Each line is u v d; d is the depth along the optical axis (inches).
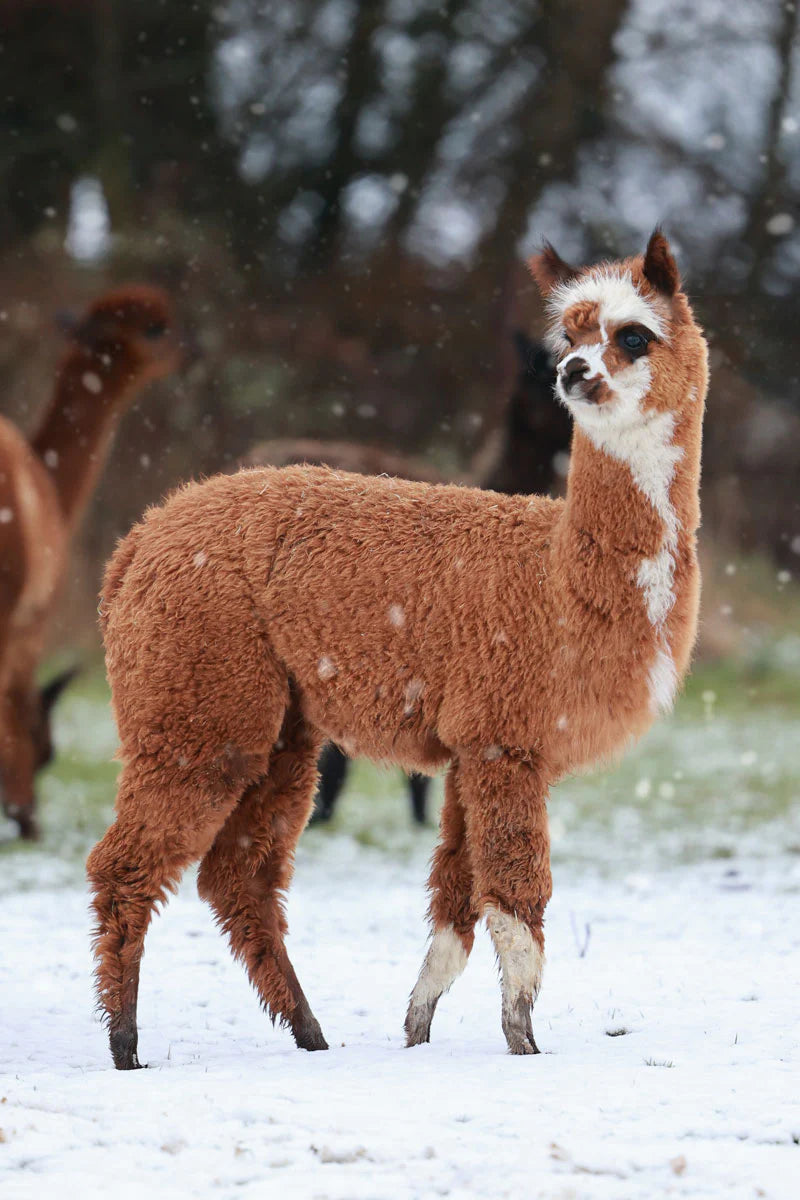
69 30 1870.1
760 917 551.8
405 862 729.0
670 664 364.5
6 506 690.2
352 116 1983.3
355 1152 275.3
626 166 1929.1
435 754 374.9
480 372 1856.5
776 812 838.5
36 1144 283.6
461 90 1975.9
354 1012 421.7
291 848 389.4
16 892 632.4
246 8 1930.4
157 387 1531.7
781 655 1384.1
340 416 1754.4
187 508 388.5
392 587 367.2
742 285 1889.8
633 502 360.2
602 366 359.3
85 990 450.0
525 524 371.6
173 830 364.2
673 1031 377.4
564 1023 394.0
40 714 759.1
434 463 1684.3
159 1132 289.7
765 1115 295.6
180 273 1739.7
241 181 1974.7
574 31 1900.8
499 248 1904.5
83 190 1879.9
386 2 1955.0
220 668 366.9
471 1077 328.8
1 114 1854.1
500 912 351.6
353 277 1907.0
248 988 453.4
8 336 1558.8
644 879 650.8
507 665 355.3
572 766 365.7
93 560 1405.0
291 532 377.1
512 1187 257.4
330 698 373.4
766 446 1784.0
